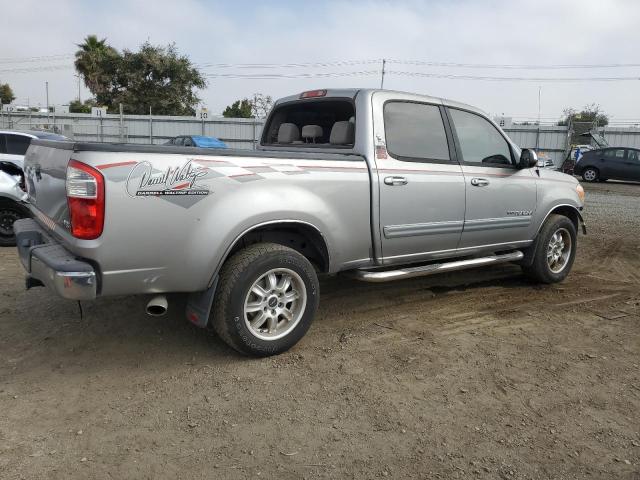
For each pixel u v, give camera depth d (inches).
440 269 192.1
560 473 105.3
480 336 174.4
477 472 105.0
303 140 204.2
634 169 863.7
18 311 186.5
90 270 125.3
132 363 149.2
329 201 157.9
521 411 128.0
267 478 101.8
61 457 106.5
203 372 144.4
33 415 121.6
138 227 127.9
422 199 180.9
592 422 123.9
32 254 138.4
